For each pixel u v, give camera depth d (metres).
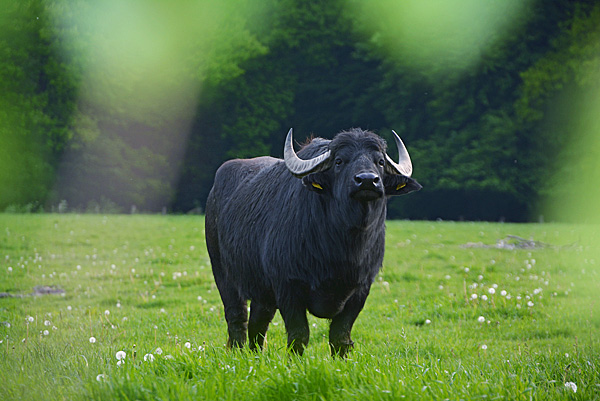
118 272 56.22
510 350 31.02
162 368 20.91
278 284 25.59
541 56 167.75
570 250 68.31
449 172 169.00
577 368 21.39
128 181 178.50
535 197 171.38
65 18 172.00
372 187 22.16
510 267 56.31
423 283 49.81
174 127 187.00
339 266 24.56
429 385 18.22
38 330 34.94
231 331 30.41
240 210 28.97
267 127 187.12
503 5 170.38
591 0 170.88
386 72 179.12
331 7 189.88
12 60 168.12
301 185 25.67
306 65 189.62
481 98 169.75
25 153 167.38
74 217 113.00
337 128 188.00
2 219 100.12
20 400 18.66
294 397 18.05
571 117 167.75
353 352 23.22
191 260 63.31
